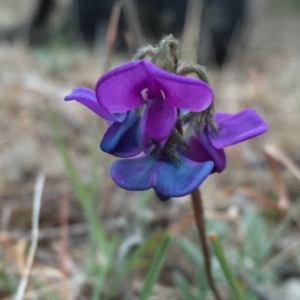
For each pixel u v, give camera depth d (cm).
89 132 42
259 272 26
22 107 44
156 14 72
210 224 28
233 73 70
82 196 26
